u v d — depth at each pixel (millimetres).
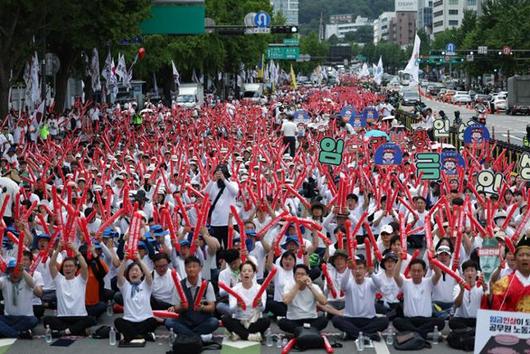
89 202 23203
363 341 15734
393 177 25375
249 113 62469
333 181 26219
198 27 52125
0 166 27484
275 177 24469
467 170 28172
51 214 20719
